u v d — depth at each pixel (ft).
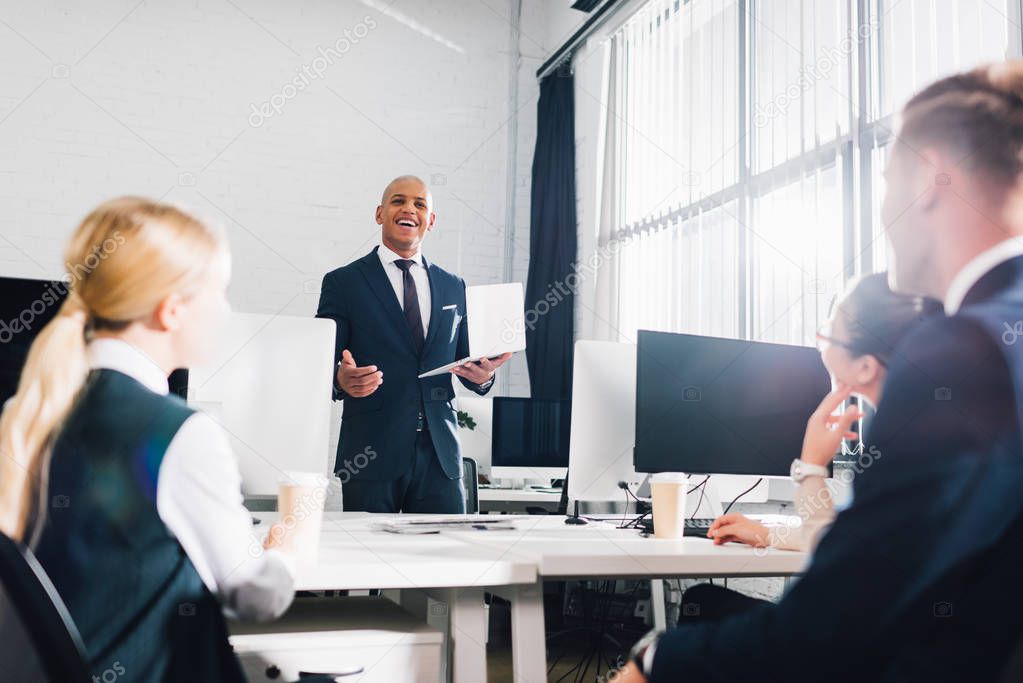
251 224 16.57
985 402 1.76
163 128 16.20
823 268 10.50
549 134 17.97
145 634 2.78
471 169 18.13
